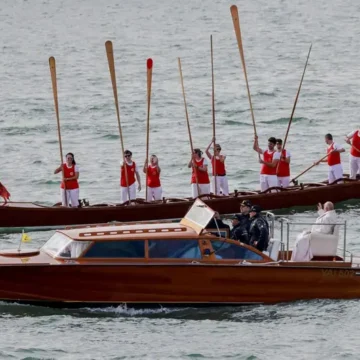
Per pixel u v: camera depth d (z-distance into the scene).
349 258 86.31
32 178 137.62
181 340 75.88
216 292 81.06
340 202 118.25
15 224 109.19
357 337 76.38
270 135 168.12
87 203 111.69
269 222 92.00
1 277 79.44
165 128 176.25
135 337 76.31
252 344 75.19
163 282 80.38
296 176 133.50
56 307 80.94
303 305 81.81
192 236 81.06
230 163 145.00
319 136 165.88
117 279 80.00
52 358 72.50
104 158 150.75
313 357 73.06
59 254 80.50
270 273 81.25
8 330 77.19
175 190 129.25
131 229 81.50
